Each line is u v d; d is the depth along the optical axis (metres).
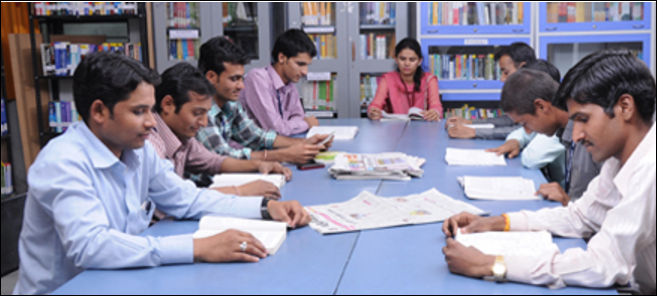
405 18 5.30
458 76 5.38
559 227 1.64
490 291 1.26
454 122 4.05
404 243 1.60
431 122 4.35
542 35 5.14
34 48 4.90
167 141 2.26
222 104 3.08
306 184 2.38
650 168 1.25
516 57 4.07
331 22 5.43
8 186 4.59
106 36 5.33
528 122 2.25
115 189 1.61
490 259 1.33
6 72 4.92
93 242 1.40
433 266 1.42
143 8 5.04
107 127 1.51
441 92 5.32
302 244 1.60
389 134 3.76
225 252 1.45
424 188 2.29
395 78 4.90
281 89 3.99
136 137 1.52
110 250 1.40
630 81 1.27
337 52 5.36
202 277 1.36
